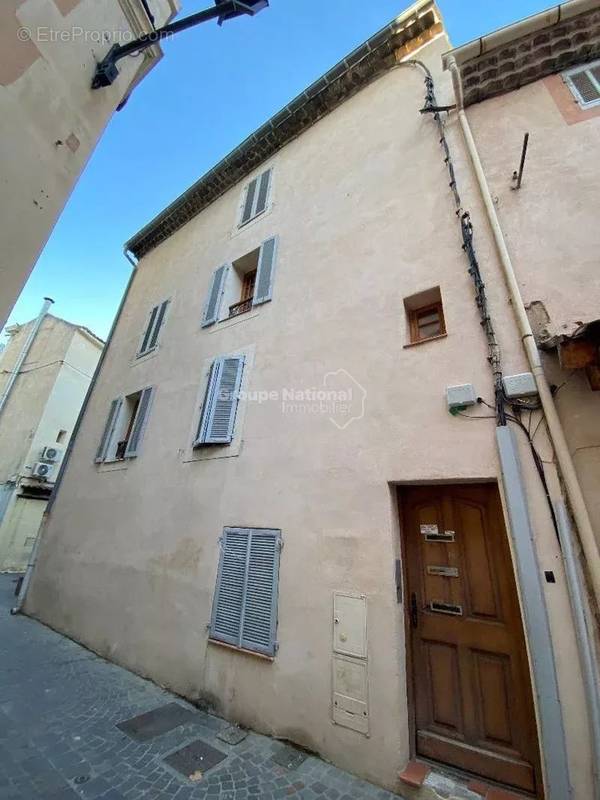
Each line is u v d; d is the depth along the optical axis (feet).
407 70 18.30
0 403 49.03
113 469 22.08
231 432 16.24
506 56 14.49
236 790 8.43
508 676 8.73
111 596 17.97
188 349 21.70
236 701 11.69
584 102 13.15
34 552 25.48
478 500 10.24
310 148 21.70
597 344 7.96
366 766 8.98
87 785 8.39
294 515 12.71
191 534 15.66
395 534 10.66
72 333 49.29
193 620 13.97
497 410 9.93
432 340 11.94
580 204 11.38
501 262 11.43
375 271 14.69
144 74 11.80
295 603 11.57
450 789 8.12
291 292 17.52
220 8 8.49
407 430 11.34
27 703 12.16
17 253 7.33
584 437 8.84
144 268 33.24
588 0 13.05
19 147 7.43
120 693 13.34
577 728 7.16
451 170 13.98
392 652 9.45
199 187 28.35
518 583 8.44
